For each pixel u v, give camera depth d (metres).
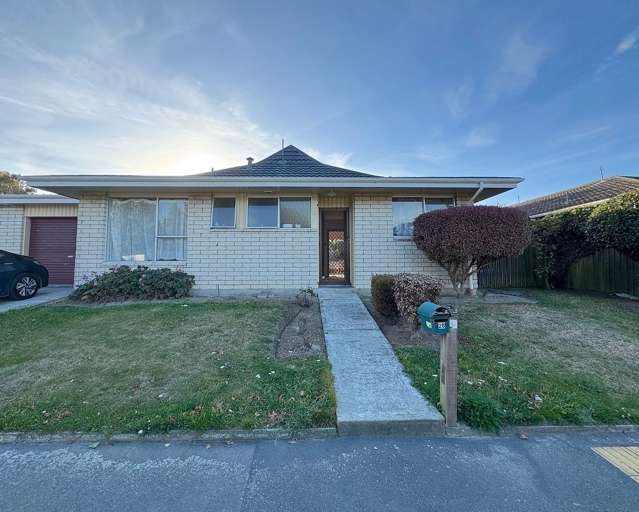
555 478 2.21
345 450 2.54
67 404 3.09
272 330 5.33
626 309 7.03
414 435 2.77
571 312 6.57
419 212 8.99
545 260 10.61
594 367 4.07
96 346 4.61
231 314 6.16
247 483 2.16
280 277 8.76
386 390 3.38
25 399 3.18
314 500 2.00
